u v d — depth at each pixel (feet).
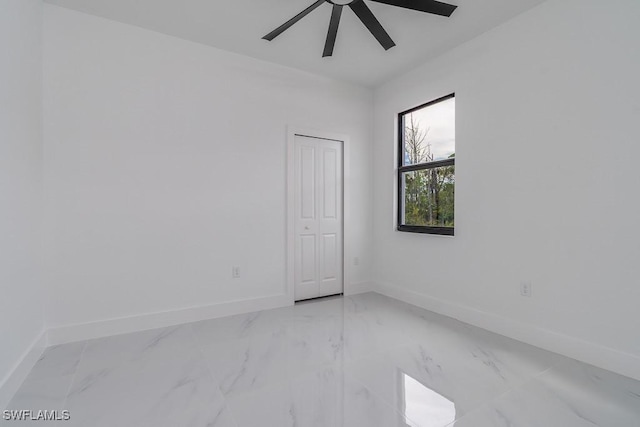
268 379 6.36
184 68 9.67
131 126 8.91
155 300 9.23
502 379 6.38
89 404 5.52
